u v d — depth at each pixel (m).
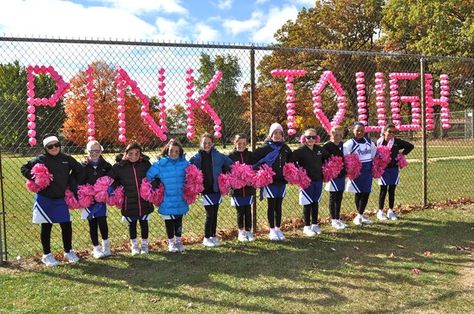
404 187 11.16
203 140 6.24
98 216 5.86
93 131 6.32
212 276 5.11
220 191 6.32
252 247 6.27
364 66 25.20
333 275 5.09
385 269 5.27
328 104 16.17
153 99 6.89
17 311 4.20
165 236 7.05
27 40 5.49
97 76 6.56
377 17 37.72
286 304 4.30
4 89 7.12
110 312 4.18
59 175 5.55
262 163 6.55
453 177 12.91
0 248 5.60
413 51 30.16
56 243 6.77
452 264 5.41
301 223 7.53
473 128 22.41
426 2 27.08
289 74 7.42
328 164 6.90
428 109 9.00
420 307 4.17
